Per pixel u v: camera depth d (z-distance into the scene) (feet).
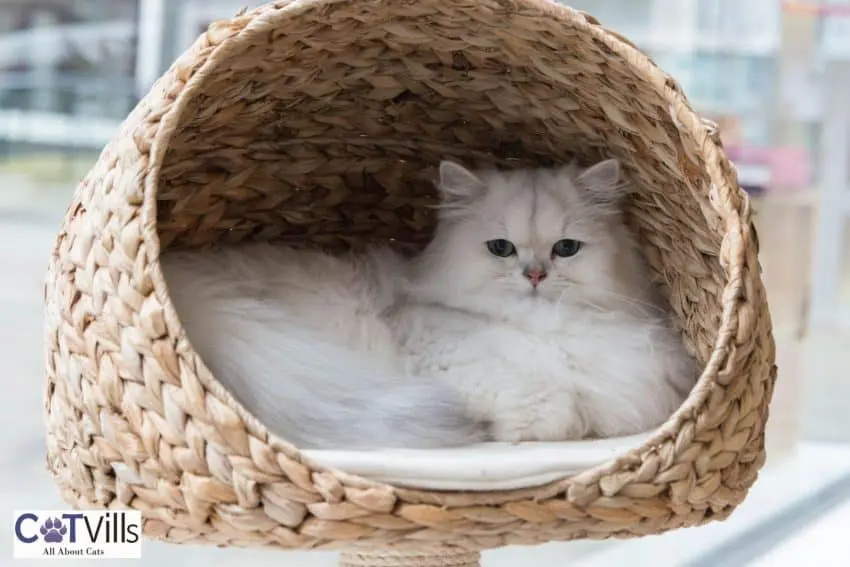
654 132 4.49
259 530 4.03
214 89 4.42
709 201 4.39
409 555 4.42
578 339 4.60
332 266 4.74
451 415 4.39
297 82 4.59
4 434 4.94
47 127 5.26
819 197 6.39
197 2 5.41
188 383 4.05
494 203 4.77
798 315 6.40
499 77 4.68
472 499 4.04
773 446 6.20
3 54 5.22
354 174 4.94
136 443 4.11
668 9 6.01
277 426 4.31
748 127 6.23
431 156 4.97
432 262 4.82
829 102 6.32
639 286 4.81
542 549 5.44
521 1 4.29
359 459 4.06
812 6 6.26
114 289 4.14
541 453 4.14
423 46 4.58
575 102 4.65
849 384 6.29
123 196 4.15
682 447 4.11
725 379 4.16
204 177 4.72
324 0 4.25
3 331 5.03
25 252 5.14
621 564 5.46
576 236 4.74
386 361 4.62
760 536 5.66
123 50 5.36
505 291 4.71
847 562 5.44
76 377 4.20
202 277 4.49
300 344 4.40
